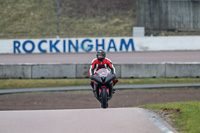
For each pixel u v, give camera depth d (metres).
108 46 133.00
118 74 93.69
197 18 179.12
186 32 172.00
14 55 128.62
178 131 26.03
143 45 133.25
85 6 193.38
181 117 29.50
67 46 133.75
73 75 94.19
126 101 70.31
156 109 33.59
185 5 180.00
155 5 179.12
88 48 133.25
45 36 164.88
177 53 124.69
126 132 25.30
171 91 79.06
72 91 81.69
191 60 108.19
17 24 177.00
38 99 74.06
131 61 108.38
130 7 193.50
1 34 167.50
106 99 32.22
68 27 173.38
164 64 93.88
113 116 30.19
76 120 29.22
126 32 168.00
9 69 94.81
